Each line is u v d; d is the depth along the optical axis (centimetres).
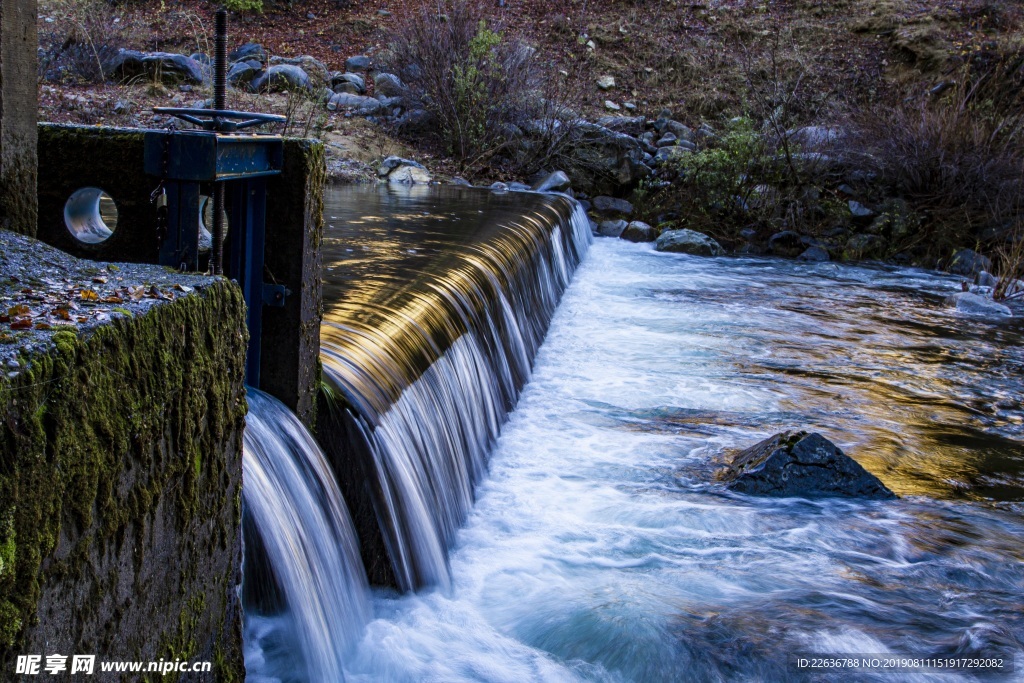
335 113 1551
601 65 1909
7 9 274
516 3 2047
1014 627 425
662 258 1413
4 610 170
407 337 481
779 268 1395
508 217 1023
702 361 851
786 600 442
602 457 605
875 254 1509
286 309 354
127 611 216
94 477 196
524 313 801
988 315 1146
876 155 1593
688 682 377
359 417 388
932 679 380
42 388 178
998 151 1553
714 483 573
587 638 400
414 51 1617
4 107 277
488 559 464
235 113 313
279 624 320
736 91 1877
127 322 210
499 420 635
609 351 867
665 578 457
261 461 328
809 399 760
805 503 554
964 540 518
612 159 1606
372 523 389
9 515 168
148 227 320
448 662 375
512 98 1597
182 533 242
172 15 1789
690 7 2086
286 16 1872
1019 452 671
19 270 236
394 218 936
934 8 1966
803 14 2055
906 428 706
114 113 1232
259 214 347
